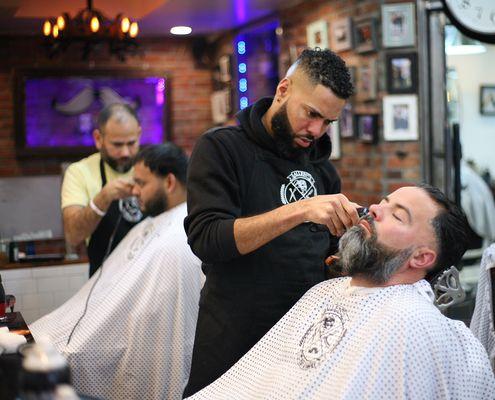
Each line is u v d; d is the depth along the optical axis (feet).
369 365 5.63
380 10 14.96
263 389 6.23
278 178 6.85
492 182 14.29
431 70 14.42
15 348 6.35
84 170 11.71
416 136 14.69
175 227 9.16
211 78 24.34
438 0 14.19
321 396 5.80
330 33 16.69
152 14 19.51
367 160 15.72
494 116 14.39
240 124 6.88
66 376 3.94
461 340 5.67
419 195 5.98
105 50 22.91
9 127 22.47
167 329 8.89
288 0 17.88
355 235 5.99
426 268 6.02
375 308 5.87
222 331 6.77
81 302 9.49
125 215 11.19
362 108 15.78
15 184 20.34
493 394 5.66
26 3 18.29
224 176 6.56
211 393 6.54
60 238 20.86
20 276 12.84
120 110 11.48
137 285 9.01
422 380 5.50
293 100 6.48
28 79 22.18
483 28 10.83
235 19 20.45
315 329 6.16
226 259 6.33
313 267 6.78
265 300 6.64
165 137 23.76
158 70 23.40
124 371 8.94
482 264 7.52
